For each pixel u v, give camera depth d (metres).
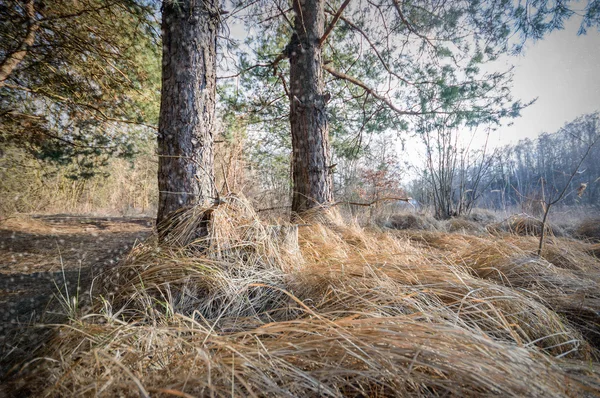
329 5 4.74
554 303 1.45
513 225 3.89
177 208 1.92
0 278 1.75
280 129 5.57
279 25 4.17
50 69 2.87
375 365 0.77
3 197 3.66
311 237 2.57
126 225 4.86
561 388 0.70
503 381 0.68
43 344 0.99
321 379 0.74
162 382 0.73
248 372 0.74
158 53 3.50
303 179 3.90
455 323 0.99
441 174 6.91
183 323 1.12
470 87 4.85
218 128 4.40
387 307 1.15
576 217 4.86
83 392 0.69
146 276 1.49
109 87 3.28
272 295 1.52
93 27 2.86
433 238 3.34
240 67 4.50
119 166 6.74
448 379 0.73
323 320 0.92
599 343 1.19
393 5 4.38
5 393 0.78
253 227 2.03
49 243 2.82
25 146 3.12
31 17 2.27
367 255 1.98
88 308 1.22
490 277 1.78
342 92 5.47
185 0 1.95
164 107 1.98
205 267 1.54
